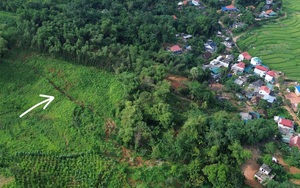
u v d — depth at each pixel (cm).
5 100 6450
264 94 8594
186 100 7475
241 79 9256
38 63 7325
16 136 5747
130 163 5466
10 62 7175
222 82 9075
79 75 7219
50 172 5103
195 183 5062
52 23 8175
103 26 8912
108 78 7281
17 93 6662
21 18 8212
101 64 7544
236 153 5422
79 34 8106
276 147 6606
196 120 5875
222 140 5616
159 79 7181
